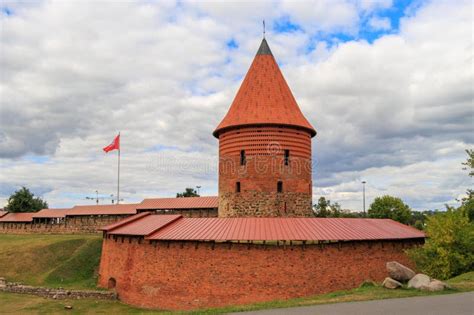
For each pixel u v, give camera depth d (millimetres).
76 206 63656
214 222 29688
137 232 30547
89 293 31141
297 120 35188
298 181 34562
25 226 65938
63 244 45500
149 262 29266
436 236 26250
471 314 14750
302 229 27750
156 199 55906
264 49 37656
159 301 28141
